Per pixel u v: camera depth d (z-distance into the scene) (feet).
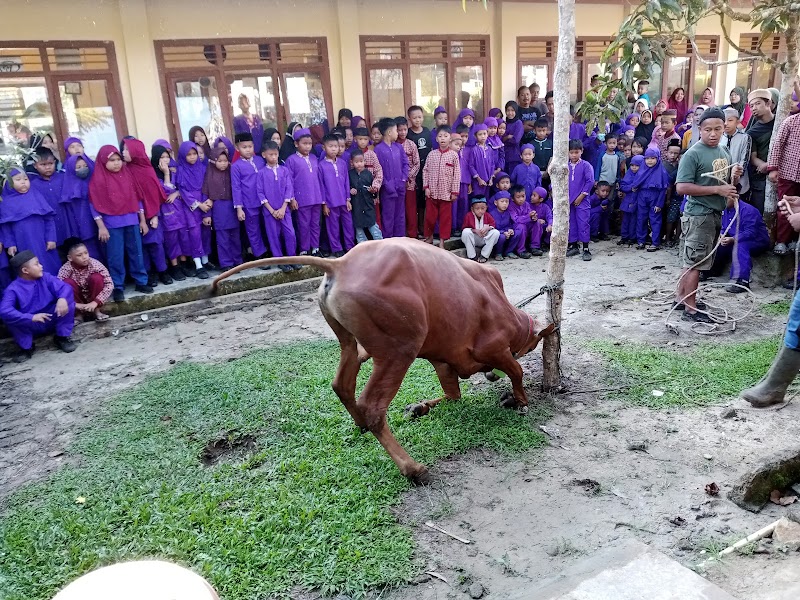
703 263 20.10
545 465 12.77
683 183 19.66
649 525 10.70
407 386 16.43
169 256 26.08
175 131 28.04
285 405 15.58
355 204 29.32
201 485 12.39
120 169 23.94
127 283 26.30
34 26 24.45
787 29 20.94
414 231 31.94
